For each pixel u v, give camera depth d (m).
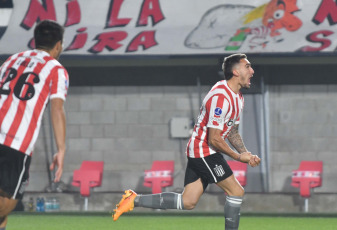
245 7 43.78
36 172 47.31
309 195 43.12
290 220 36.41
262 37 42.84
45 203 45.47
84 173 44.62
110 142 47.62
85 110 47.69
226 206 19.67
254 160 18.88
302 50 42.22
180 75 47.22
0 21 44.47
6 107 14.06
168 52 42.94
